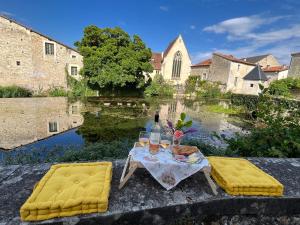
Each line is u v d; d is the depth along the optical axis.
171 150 2.13
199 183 2.18
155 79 25.81
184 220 1.85
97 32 18.31
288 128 3.77
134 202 1.80
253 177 2.14
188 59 30.12
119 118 9.12
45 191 1.68
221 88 26.00
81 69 18.39
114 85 19.17
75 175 1.95
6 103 11.73
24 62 16.05
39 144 5.16
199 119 9.94
